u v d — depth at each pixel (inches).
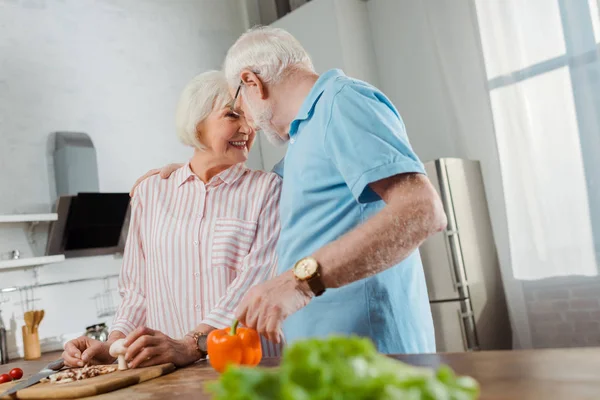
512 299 149.3
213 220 67.0
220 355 43.4
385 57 178.9
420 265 55.9
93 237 136.2
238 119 67.1
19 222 132.6
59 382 50.4
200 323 59.5
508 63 147.6
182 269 66.1
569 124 137.5
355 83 48.9
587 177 134.6
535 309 144.5
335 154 47.1
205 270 65.5
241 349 43.4
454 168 146.2
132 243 71.5
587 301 135.7
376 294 50.4
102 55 154.3
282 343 62.4
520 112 145.3
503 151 148.3
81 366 59.2
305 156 51.4
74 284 140.0
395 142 45.0
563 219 138.3
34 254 133.9
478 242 146.9
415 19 171.3
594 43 134.0
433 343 54.9
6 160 132.6
